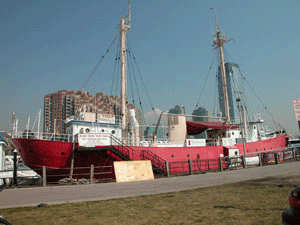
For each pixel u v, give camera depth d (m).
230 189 12.29
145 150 25.02
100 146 23.17
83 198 11.53
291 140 56.12
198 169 28.02
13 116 23.88
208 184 15.37
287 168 23.12
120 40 31.95
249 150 34.47
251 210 7.53
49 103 144.38
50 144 21.84
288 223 3.70
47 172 22.34
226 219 6.66
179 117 30.64
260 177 17.52
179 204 9.05
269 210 7.41
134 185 16.48
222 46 43.06
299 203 3.59
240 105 38.72
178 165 26.77
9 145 30.97
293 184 12.91
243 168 27.30
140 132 33.53
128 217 7.41
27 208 9.27
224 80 41.47
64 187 16.16
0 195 13.02
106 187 15.72
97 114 28.03
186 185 15.42
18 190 15.02
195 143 29.33
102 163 23.44
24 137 23.55
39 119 24.09
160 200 10.09
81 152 23.00
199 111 134.50
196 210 7.92
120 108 29.98
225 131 35.94
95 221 7.08
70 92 144.25
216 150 30.34
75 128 26.25
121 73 30.64
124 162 20.69
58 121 138.25
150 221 6.85
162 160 25.73
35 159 21.97
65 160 22.42
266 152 33.12
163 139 33.41
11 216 7.94
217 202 9.08
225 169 27.83
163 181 18.41
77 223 6.93
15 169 21.94
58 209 8.93
